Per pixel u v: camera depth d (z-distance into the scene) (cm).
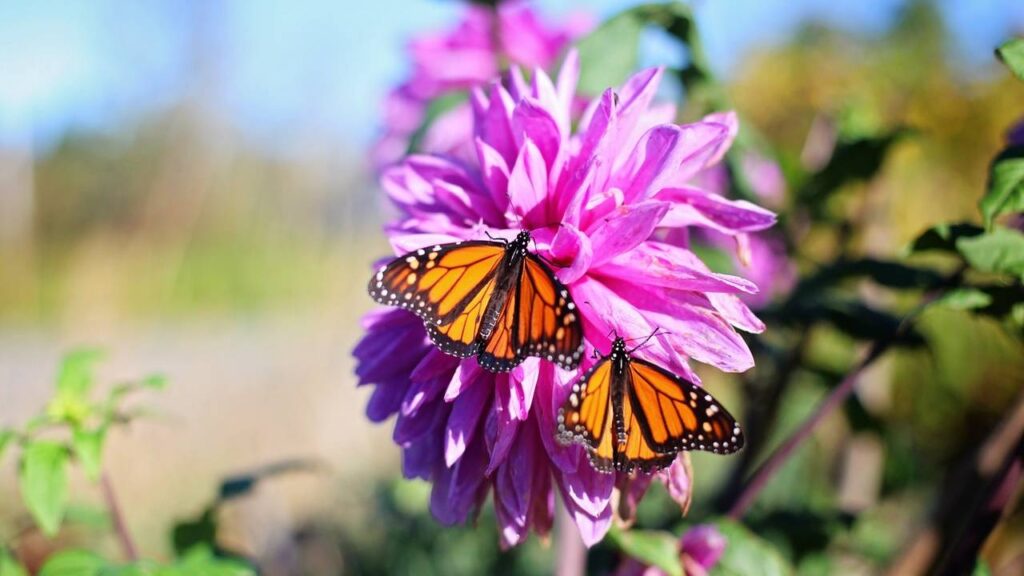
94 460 55
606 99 47
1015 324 53
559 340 46
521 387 47
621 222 46
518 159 49
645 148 48
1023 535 84
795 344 69
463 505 50
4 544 63
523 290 47
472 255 48
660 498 81
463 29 84
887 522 89
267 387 169
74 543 85
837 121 78
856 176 69
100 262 250
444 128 76
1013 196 47
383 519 110
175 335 309
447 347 48
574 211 48
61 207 337
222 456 140
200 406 169
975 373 95
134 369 237
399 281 48
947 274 59
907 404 99
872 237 74
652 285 48
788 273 74
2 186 307
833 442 94
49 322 293
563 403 48
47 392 173
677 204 49
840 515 67
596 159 47
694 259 47
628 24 60
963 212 96
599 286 48
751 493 56
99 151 339
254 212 323
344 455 138
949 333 92
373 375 51
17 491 109
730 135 50
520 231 48
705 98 64
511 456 49
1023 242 50
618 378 48
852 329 61
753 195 65
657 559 53
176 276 317
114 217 334
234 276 322
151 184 324
